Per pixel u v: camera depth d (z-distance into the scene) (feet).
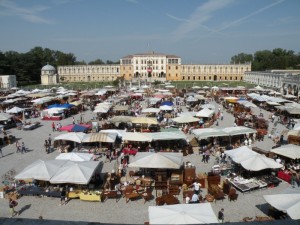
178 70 550.36
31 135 129.18
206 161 90.33
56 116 164.66
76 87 382.42
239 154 77.71
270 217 55.21
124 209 61.52
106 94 254.47
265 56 606.14
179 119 124.36
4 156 98.73
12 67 445.37
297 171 77.82
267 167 69.92
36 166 68.49
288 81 266.98
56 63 609.01
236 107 176.35
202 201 63.87
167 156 74.23
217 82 483.10
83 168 67.56
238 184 70.23
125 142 103.60
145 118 123.75
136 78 522.06
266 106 190.90
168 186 70.23
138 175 79.10
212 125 140.36
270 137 118.93
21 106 204.74
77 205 63.46
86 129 117.19
